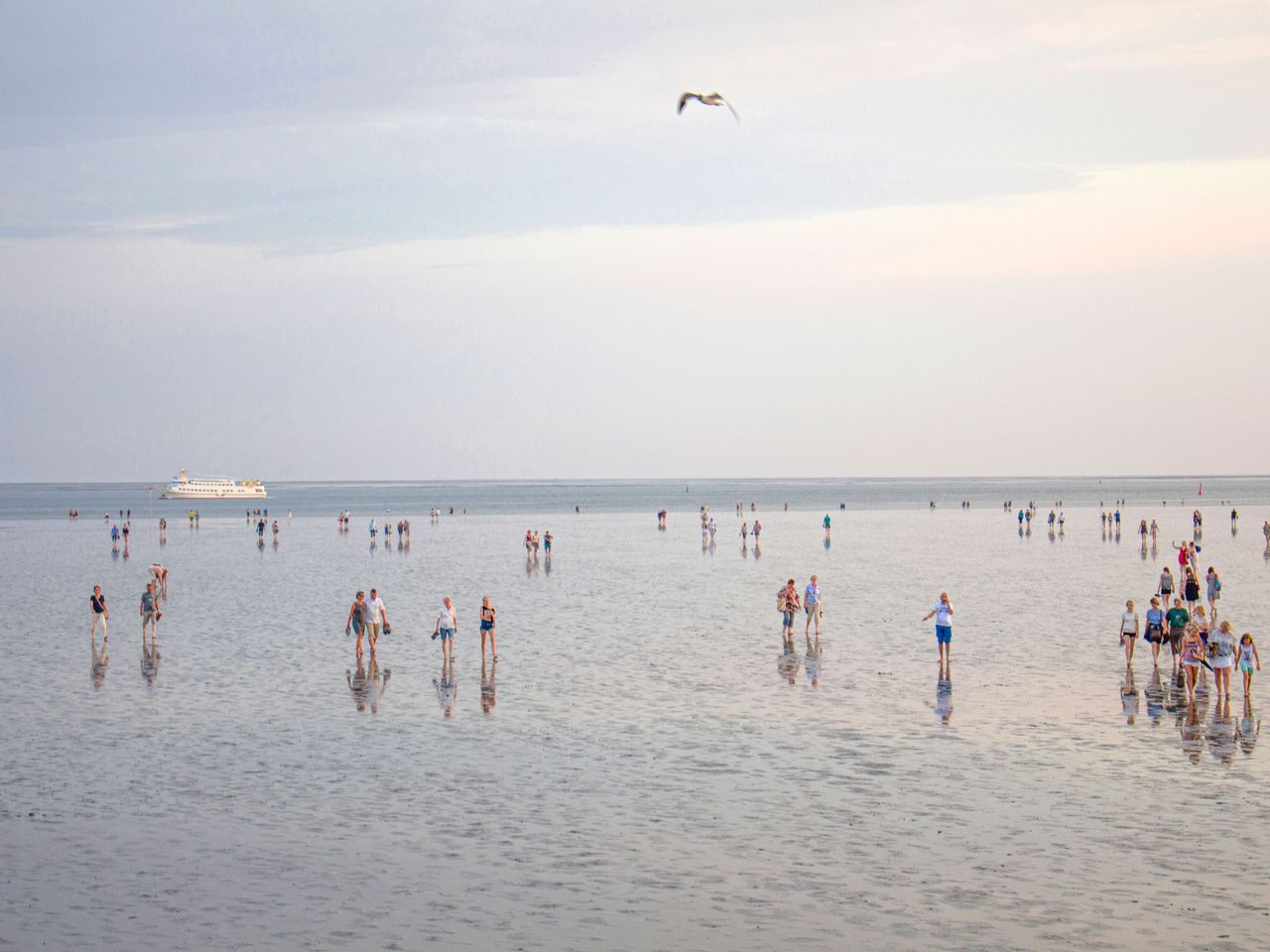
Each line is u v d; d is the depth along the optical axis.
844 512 178.75
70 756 23.33
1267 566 67.56
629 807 19.55
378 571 71.25
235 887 16.06
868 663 34.09
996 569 68.50
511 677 32.25
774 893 15.68
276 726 26.09
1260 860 16.70
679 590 57.94
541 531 124.44
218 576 68.00
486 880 16.28
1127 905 15.13
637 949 13.98
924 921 14.70
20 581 65.31
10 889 16.03
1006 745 23.58
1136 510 167.38
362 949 14.03
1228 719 25.83
